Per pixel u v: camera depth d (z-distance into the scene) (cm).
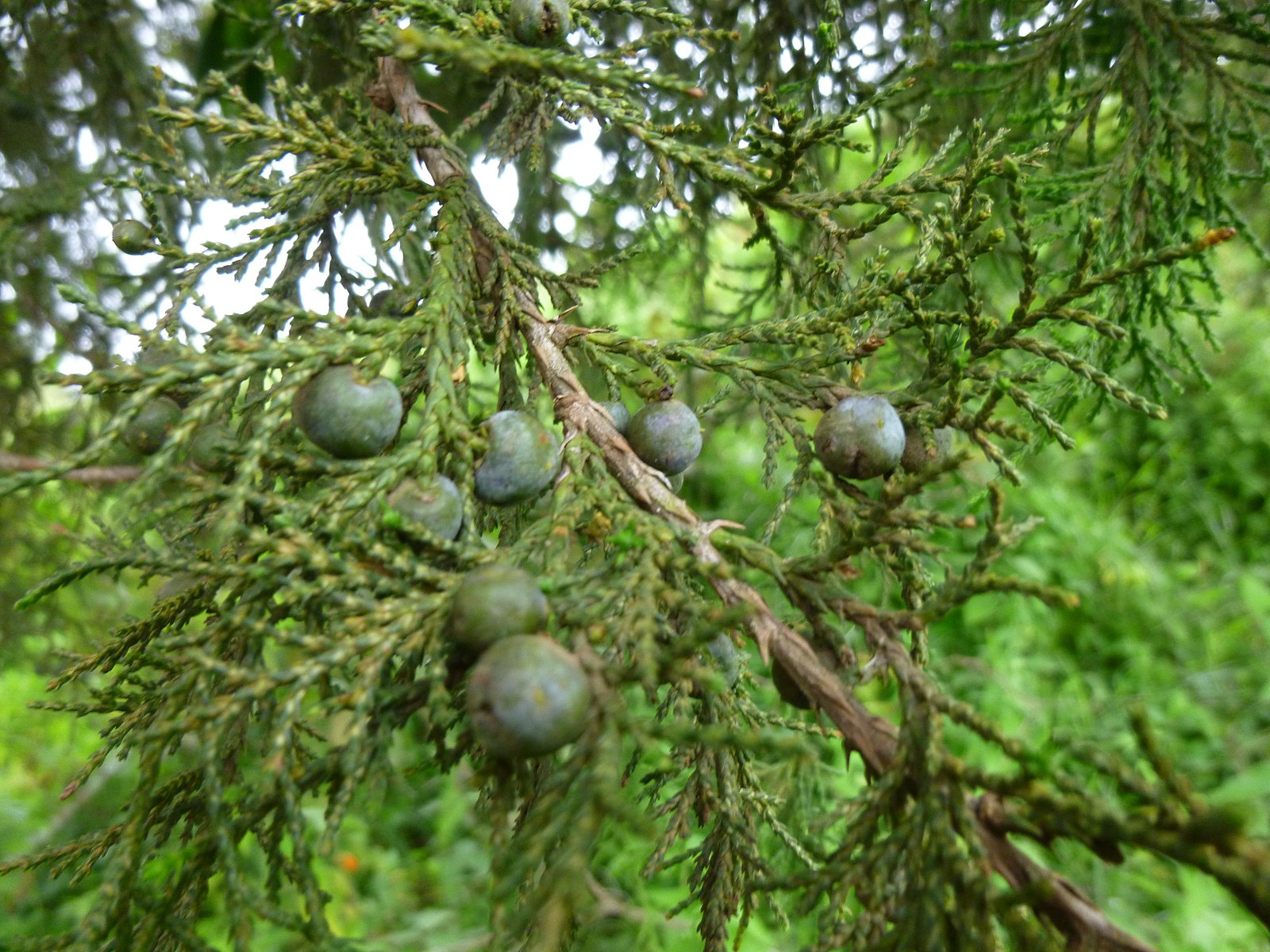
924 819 6
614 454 8
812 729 8
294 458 7
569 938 7
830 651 7
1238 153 18
